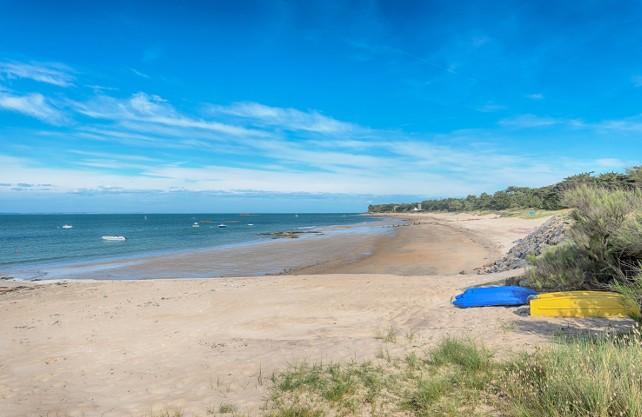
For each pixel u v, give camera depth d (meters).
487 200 118.31
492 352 5.38
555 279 9.42
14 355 7.46
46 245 40.28
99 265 24.78
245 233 60.59
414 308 9.98
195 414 4.32
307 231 65.38
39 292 14.41
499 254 25.25
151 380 5.87
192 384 5.48
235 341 8.00
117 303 12.05
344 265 23.23
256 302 11.60
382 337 7.40
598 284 8.53
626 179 9.18
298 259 26.53
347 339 7.50
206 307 11.27
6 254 31.70
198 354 7.17
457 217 105.69
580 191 8.98
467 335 6.54
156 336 8.59
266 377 5.44
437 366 5.05
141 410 4.64
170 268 23.12
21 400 5.29
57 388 5.75
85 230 74.88
